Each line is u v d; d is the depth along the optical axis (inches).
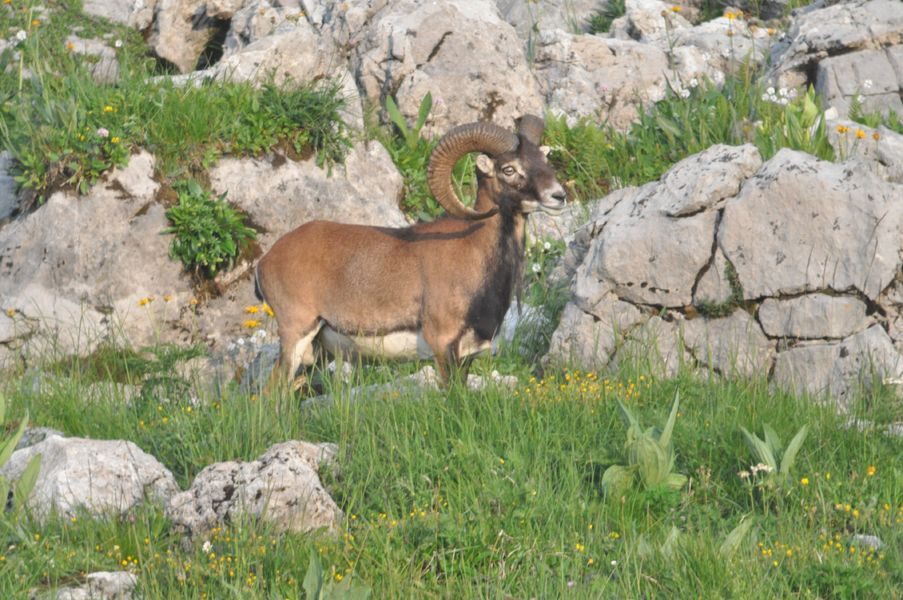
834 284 1449.3
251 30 2405.3
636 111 2219.5
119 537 983.6
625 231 1534.2
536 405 1246.9
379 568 919.0
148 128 1743.4
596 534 984.9
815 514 1031.0
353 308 1359.5
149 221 1700.3
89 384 1489.9
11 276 1684.3
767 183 1488.7
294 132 1815.9
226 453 1165.7
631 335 1510.8
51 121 1740.9
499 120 2151.8
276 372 1392.7
